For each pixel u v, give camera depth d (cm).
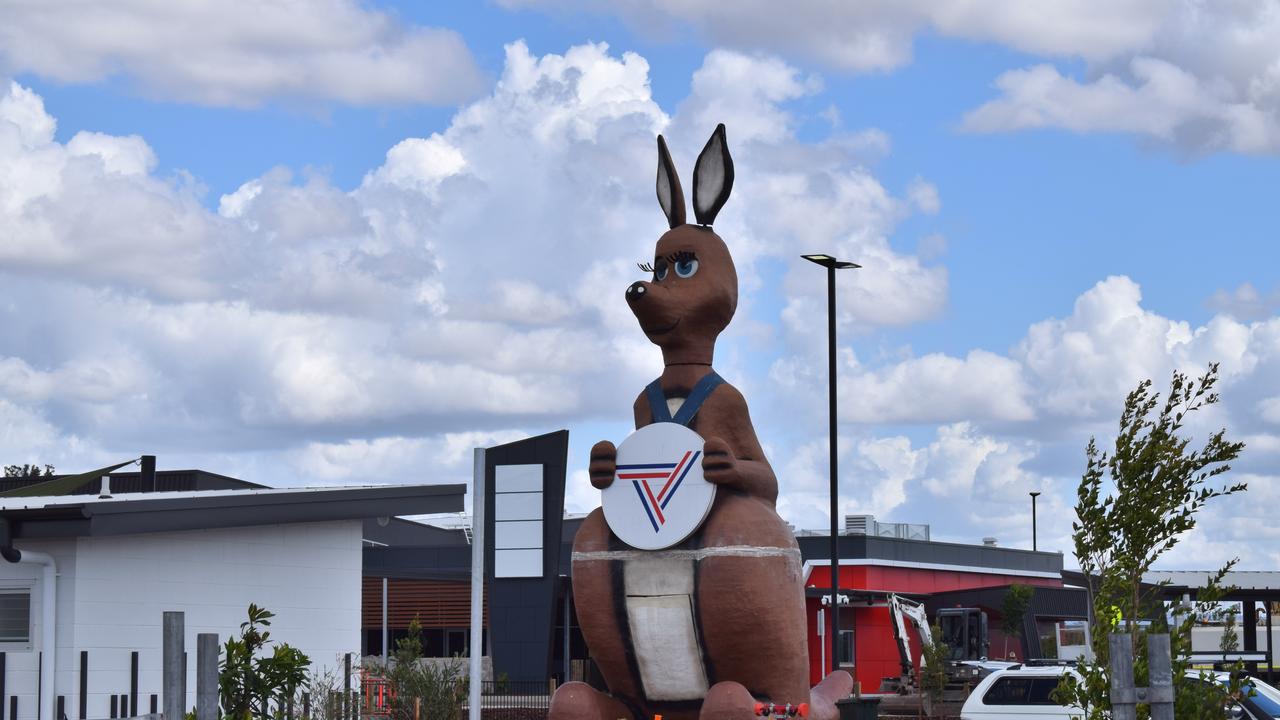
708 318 1446
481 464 1652
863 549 4919
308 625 2145
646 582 1382
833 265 3044
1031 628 4812
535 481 3709
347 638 2209
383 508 2211
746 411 1430
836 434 3002
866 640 4906
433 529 5109
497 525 3722
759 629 1348
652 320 1436
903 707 3603
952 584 5462
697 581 1361
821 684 1562
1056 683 2242
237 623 2039
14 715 1831
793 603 1378
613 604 1393
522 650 3669
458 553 4584
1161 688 867
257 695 1435
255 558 2077
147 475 2956
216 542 2022
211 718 959
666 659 1383
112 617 1877
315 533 2172
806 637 1406
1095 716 1030
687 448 1383
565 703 1386
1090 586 1089
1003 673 2281
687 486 1374
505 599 3700
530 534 3703
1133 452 1065
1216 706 1055
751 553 1355
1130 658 882
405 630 4438
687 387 1431
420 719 2150
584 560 1412
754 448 1426
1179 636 1053
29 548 1856
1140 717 921
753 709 1316
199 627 1984
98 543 1867
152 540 1933
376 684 2314
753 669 1358
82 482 2505
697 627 1365
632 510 1392
